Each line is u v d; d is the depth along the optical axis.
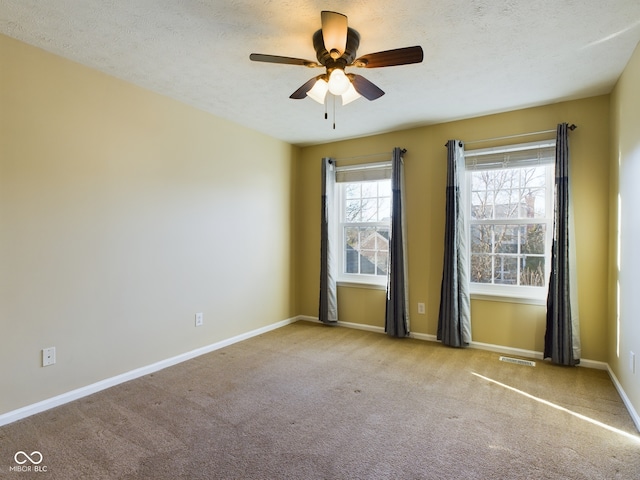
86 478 1.71
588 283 3.12
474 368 3.10
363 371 3.04
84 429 2.13
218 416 2.30
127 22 2.04
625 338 2.49
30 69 2.28
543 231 3.41
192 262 3.36
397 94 3.05
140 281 2.93
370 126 3.91
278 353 3.49
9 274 2.19
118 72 2.66
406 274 3.96
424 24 2.05
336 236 4.55
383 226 4.30
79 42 2.25
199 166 3.41
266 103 3.26
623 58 2.42
